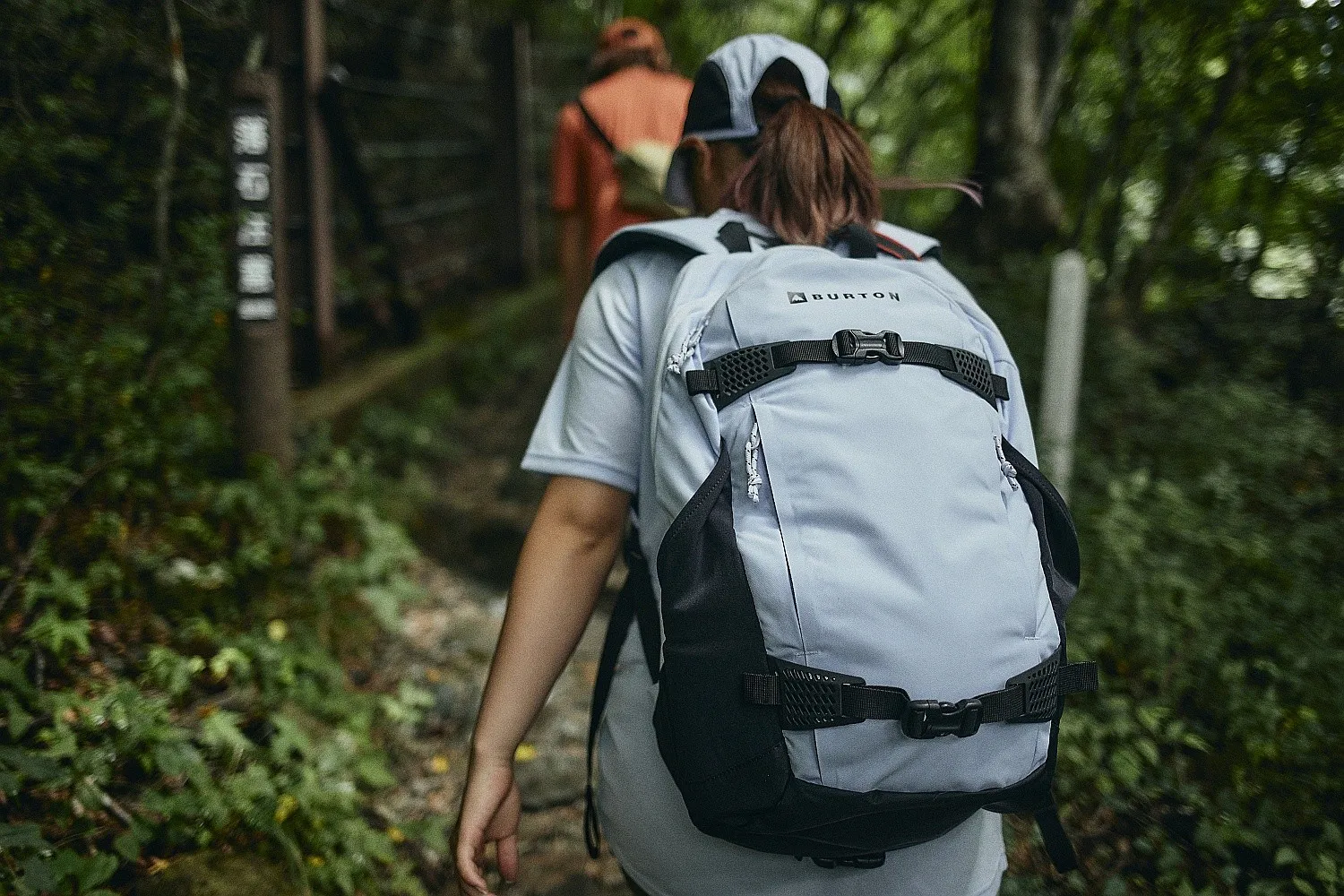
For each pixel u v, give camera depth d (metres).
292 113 4.58
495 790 1.25
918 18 5.41
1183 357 4.16
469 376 6.07
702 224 1.29
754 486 1.09
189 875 1.95
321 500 3.49
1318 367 3.84
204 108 3.46
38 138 2.71
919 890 1.22
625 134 3.56
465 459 5.07
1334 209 3.80
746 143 1.37
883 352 1.12
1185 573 2.95
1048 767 1.16
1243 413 3.52
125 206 3.06
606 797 1.32
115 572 2.57
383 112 6.45
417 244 6.66
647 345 1.25
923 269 1.29
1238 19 3.80
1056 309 3.15
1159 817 2.34
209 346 3.38
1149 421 3.81
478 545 4.11
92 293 2.99
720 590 1.07
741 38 1.40
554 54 9.29
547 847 2.49
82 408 2.80
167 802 2.05
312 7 4.47
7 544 2.54
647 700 1.27
